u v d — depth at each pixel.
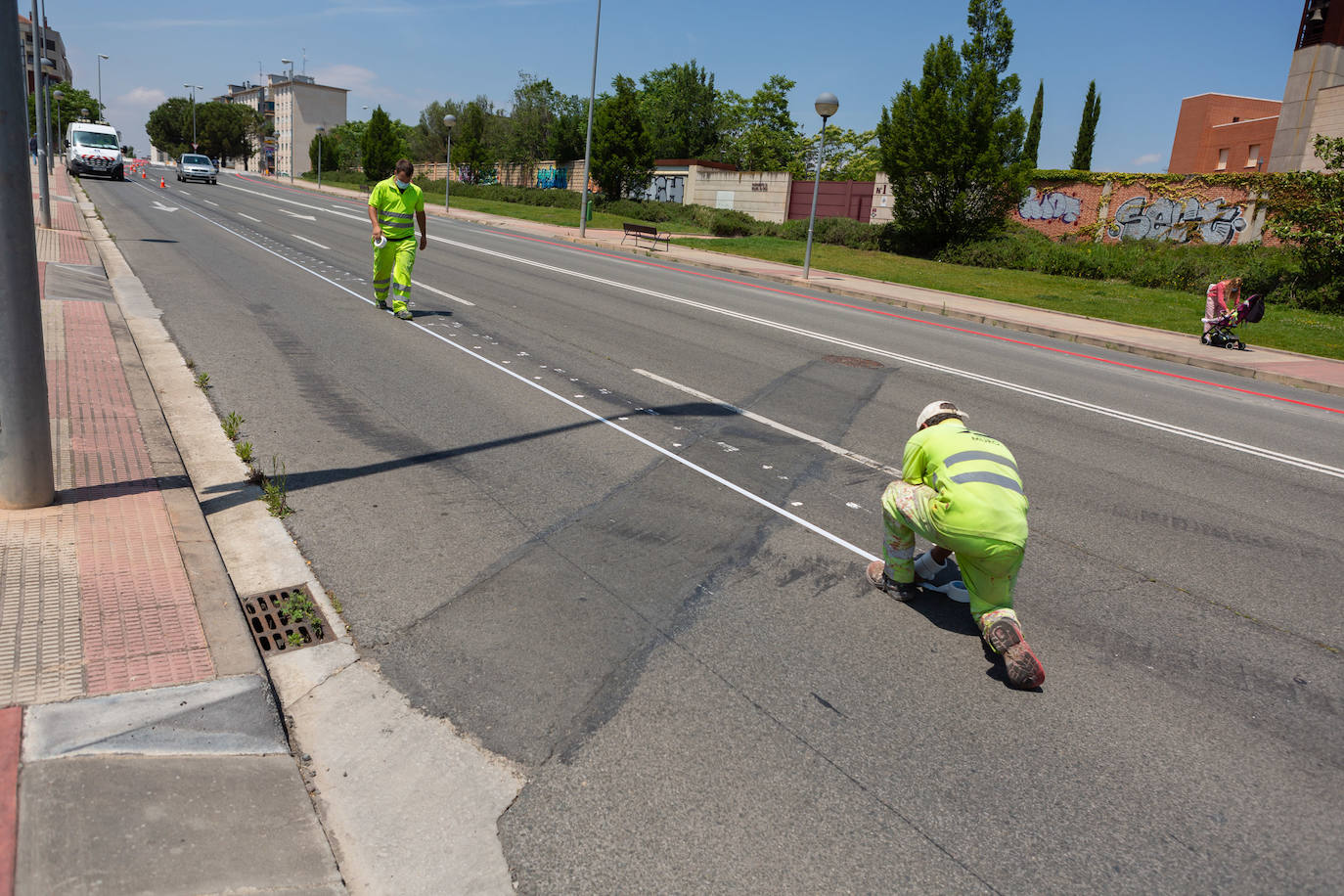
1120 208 29.83
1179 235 28.30
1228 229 27.00
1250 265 22.70
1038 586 5.03
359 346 9.93
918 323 16.70
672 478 6.35
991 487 3.86
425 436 6.95
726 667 3.92
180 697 3.27
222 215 27.47
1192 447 8.45
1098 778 3.33
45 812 2.63
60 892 2.36
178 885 2.46
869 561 5.14
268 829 2.75
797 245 31.97
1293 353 16.02
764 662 3.98
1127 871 2.85
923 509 4.13
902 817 3.04
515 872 2.70
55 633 3.58
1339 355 15.79
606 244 28.95
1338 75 25.91
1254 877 2.85
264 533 4.98
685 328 13.20
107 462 5.55
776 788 3.14
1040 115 47.03
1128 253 26.34
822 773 3.24
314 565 4.65
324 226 26.50
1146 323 18.50
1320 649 4.46
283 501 5.29
